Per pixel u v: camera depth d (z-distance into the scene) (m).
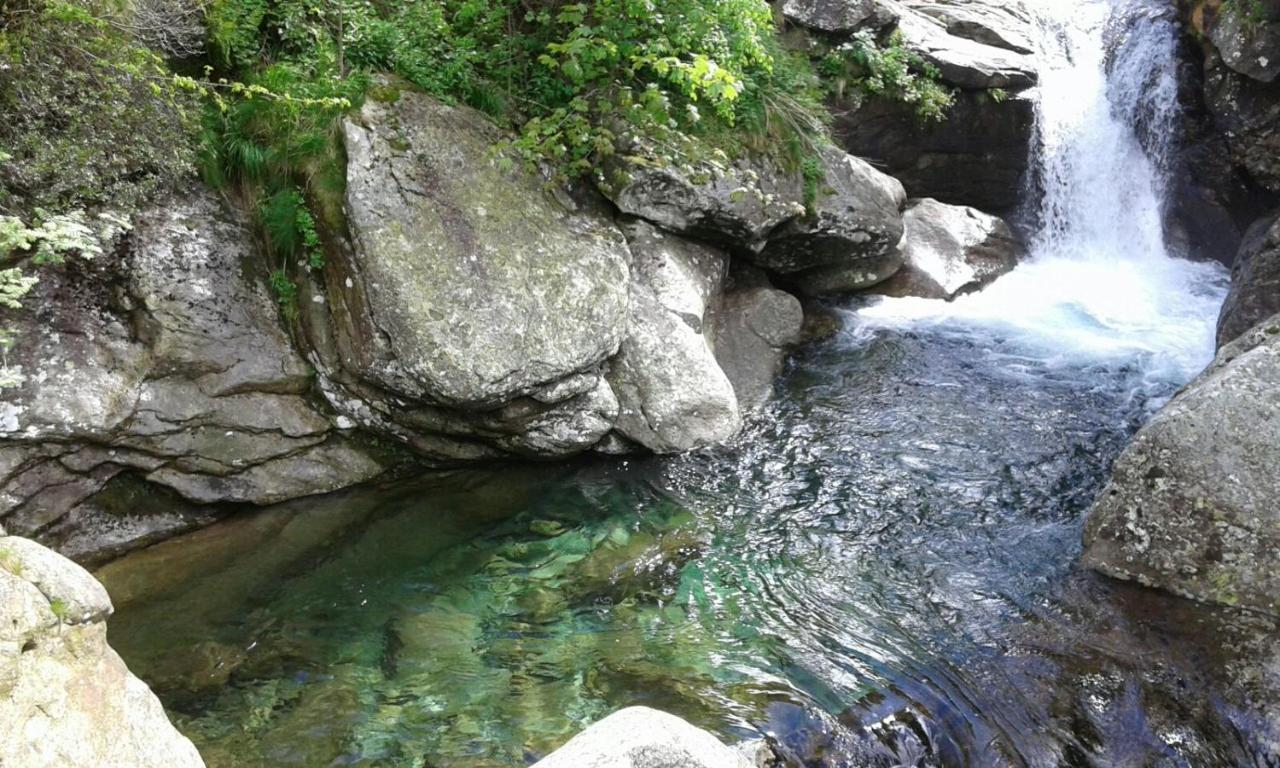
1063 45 11.41
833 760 4.34
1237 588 5.21
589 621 5.33
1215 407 5.45
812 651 5.06
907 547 5.95
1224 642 5.00
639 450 6.97
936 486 6.58
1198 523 5.33
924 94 9.73
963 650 5.06
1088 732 4.53
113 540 5.78
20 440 5.40
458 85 7.12
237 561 5.80
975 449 7.02
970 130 10.09
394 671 4.92
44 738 3.11
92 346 5.69
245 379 6.14
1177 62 10.65
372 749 4.38
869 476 6.71
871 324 9.00
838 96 9.63
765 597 5.52
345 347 6.27
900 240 8.98
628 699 4.69
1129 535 5.54
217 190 6.38
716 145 7.73
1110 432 7.22
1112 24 11.35
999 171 10.39
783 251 8.49
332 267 6.34
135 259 5.91
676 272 7.40
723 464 6.87
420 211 6.30
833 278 9.13
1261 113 10.05
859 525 6.18
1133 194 10.95
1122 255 10.94
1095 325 9.15
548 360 6.29
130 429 5.74
